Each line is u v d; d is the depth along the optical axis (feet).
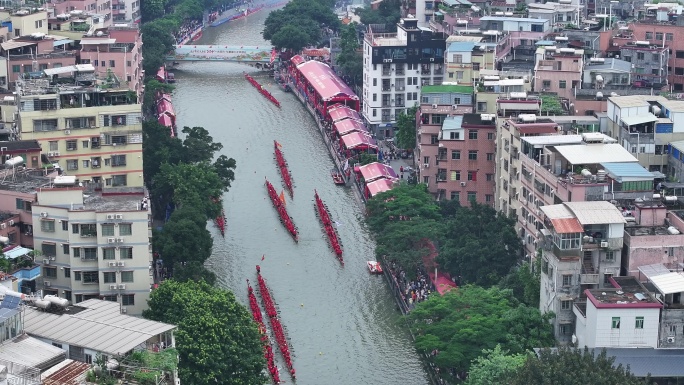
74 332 612.70
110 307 653.71
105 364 571.28
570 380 647.15
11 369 540.93
